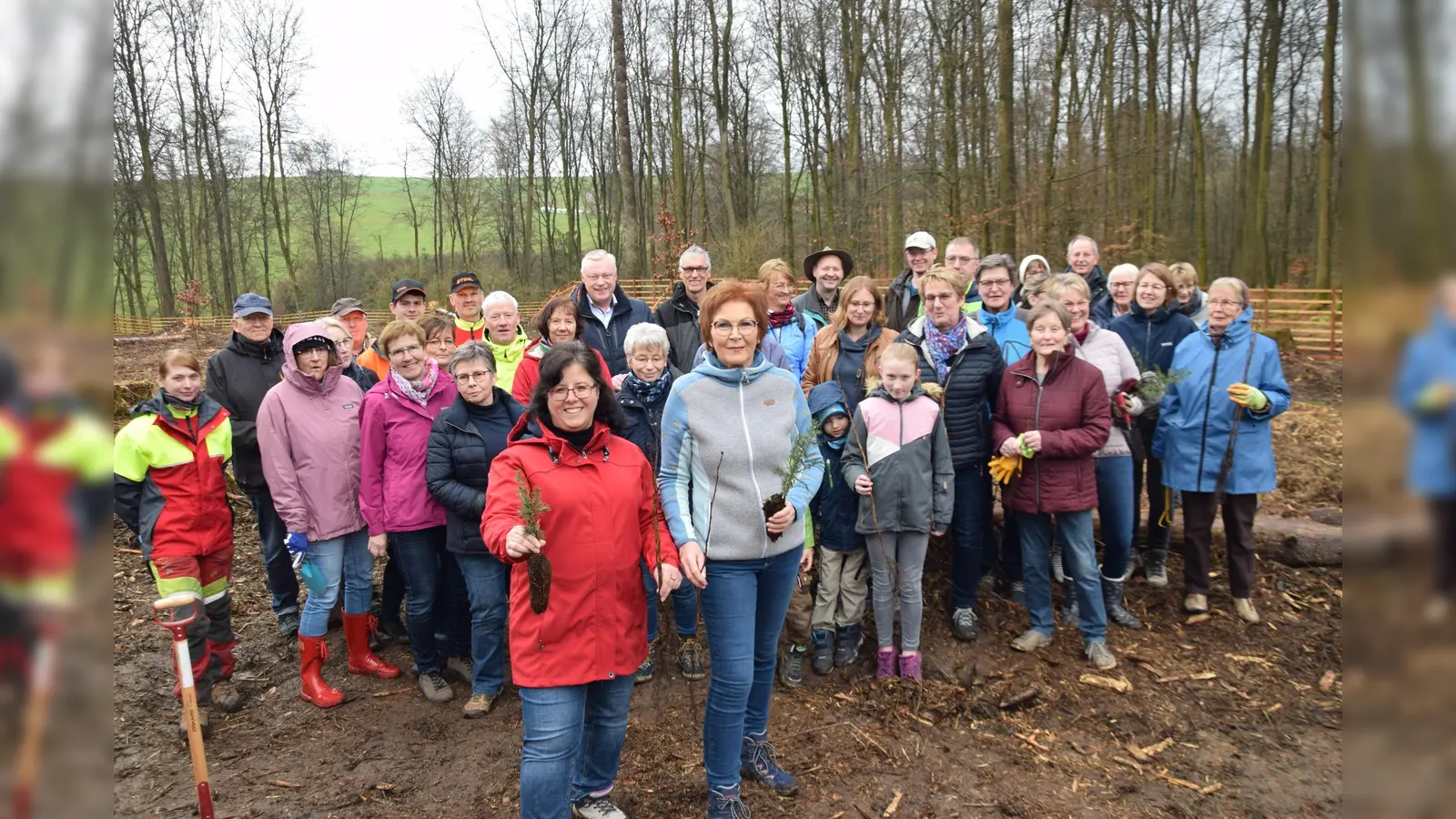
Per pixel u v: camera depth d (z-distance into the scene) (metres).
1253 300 14.73
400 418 4.07
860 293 4.52
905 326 5.43
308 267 36.88
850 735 3.75
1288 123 22.48
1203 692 4.07
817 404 4.29
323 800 3.37
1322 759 3.54
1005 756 3.60
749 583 3.03
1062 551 4.74
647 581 4.19
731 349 3.05
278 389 4.10
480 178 33.53
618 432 3.01
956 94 19.56
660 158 27.19
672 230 16.58
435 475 3.84
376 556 4.09
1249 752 3.61
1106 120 19.64
